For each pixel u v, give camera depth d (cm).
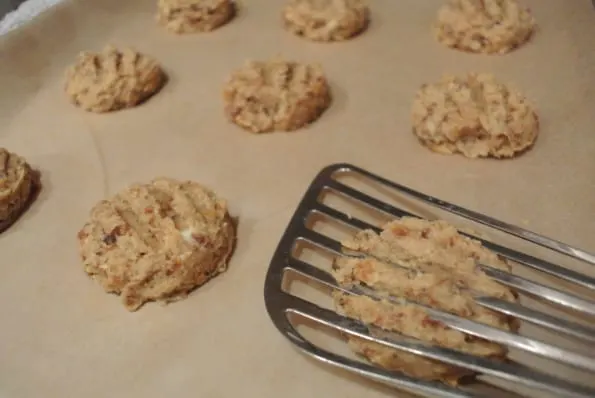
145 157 40
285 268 32
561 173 36
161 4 48
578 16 44
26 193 38
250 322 32
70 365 31
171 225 33
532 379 27
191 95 43
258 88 40
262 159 39
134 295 32
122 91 42
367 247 32
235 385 30
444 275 30
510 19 42
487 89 38
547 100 39
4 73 45
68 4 47
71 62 46
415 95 41
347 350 30
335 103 41
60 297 34
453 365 28
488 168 36
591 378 28
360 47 45
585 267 32
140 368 31
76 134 42
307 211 34
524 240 33
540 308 31
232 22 48
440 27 44
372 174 36
